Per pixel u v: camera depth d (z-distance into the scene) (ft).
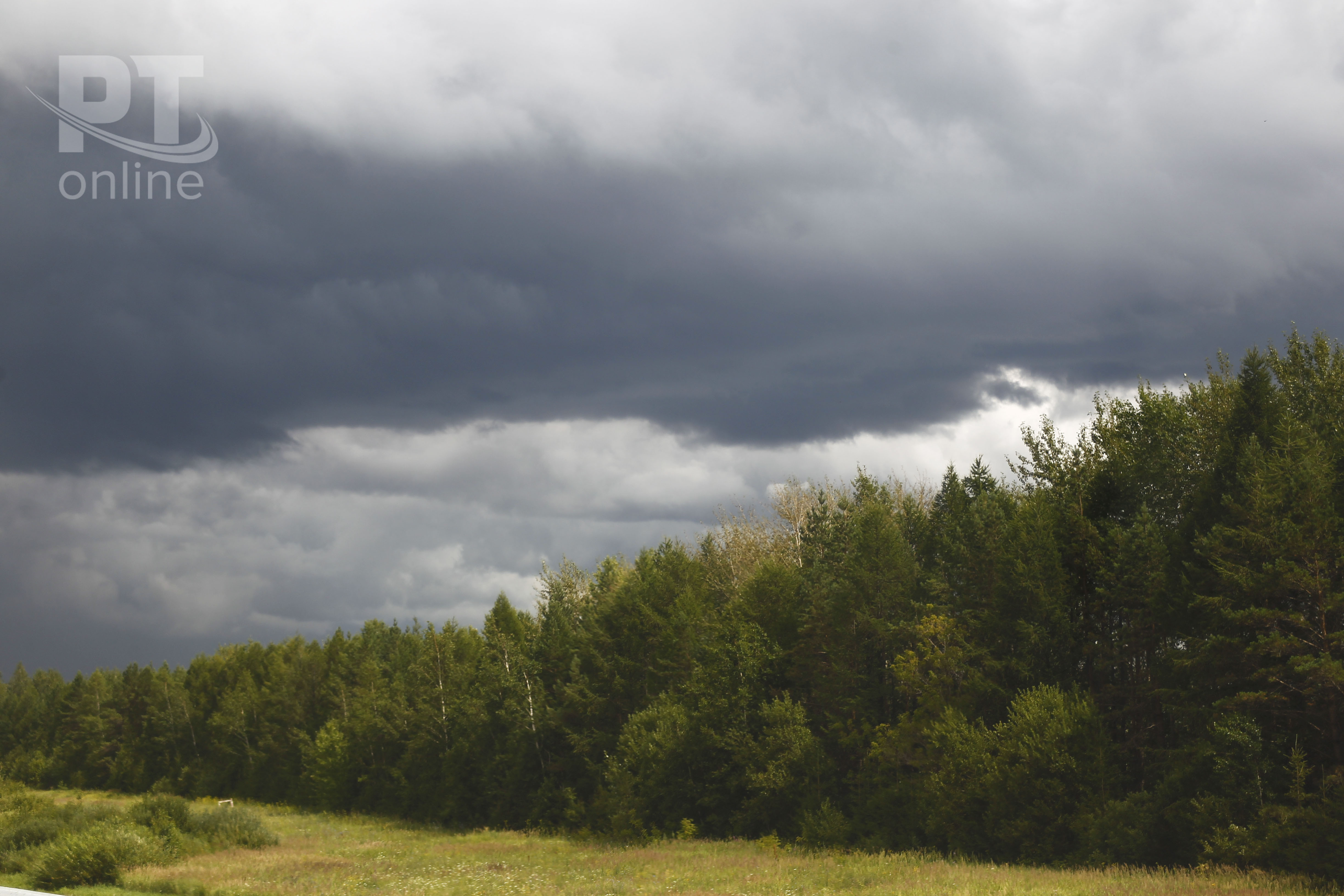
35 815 169.89
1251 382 120.88
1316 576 100.32
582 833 193.47
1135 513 138.62
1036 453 156.97
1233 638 104.73
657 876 118.32
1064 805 117.91
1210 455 133.39
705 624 200.95
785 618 185.57
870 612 162.81
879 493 223.30
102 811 169.58
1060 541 140.77
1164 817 107.04
